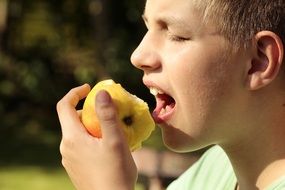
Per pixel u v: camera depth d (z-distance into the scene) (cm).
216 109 61
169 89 62
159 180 167
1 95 494
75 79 520
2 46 533
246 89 61
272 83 62
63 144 65
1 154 384
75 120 65
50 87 507
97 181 62
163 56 62
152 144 392
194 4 60
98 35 516
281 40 61
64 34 559
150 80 63
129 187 61
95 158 62
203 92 61
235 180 72
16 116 475
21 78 504
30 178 336
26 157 380
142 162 171
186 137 63
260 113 62
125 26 549
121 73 507
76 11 570
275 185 61
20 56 529
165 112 64
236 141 63
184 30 61
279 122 63
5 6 548
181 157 173
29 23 561
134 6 545
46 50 539
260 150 63
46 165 363
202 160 80
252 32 61
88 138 63
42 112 486
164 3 62
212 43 60
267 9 61
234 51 61
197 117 62
